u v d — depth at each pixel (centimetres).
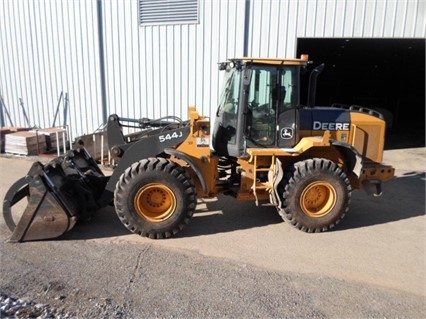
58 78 945
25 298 306
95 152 579
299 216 448
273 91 449
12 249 396
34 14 923
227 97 485
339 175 450
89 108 934
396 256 399
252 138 461
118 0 838
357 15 740
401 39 782
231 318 287
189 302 306
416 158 875
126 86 885
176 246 412
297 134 467
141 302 305
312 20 749
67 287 324
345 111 513
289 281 343
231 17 775
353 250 411
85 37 889
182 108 853
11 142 829
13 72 990
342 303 311
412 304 312
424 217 511
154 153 438
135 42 851
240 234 447
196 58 816
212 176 455
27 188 430
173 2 800
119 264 368
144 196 424
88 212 448
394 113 1571
